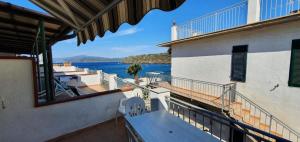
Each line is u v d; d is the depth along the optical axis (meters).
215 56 7.36
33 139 3.36
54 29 4.39
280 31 5.04
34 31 4.76
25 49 10.04
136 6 1.52
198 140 2.06
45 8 2.47
